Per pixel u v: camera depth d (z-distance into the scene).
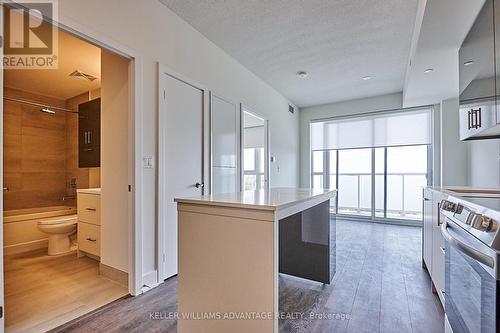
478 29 1.88
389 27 2.72
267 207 1.23
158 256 2.32
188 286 1.46
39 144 4.02
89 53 2.71
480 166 3.28
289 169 5.40
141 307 1.92
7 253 3.21
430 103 4.42
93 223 2.88
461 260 1.25
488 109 1.67
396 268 2.68
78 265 2.79
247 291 1.29
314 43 3.08
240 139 3.65
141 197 2.18
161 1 2.35
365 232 4.28
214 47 3.11
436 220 1.99
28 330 1.63
